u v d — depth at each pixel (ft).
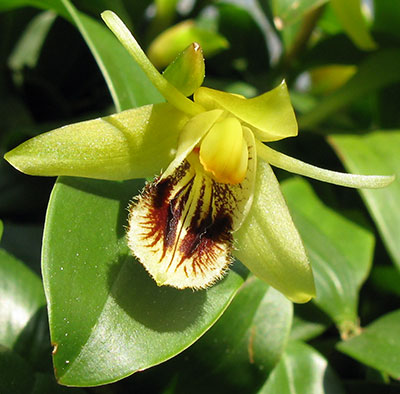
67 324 0.18
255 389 0.24
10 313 0.23
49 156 0.19
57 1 0.28
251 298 0.24
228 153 0.20
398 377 0.25
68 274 0.18
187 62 0.19
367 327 0.29
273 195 0.21
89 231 0.19
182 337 0.19
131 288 0.19
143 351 0.18
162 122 0.20
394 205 0.31
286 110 0.19
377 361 0.26
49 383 0.21
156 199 0.21
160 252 0.20
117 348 0.18
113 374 0.17
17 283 0.24
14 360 0.21
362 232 0.33
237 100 0.19
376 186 0.20
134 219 0.20
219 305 0.20
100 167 0.20
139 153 0.20
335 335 0.31
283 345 0.24
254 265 0.21
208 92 0.19
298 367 0.27
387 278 0.34
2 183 0.31
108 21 0.18
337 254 0.30
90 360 0.17
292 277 0.21
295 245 0.21
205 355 0.24
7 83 0.35
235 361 0.24
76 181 0.20
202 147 0.20
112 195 0.21
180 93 0.19
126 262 0.20
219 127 0.20
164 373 0.23
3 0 0.30
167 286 0.20
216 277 0.20
